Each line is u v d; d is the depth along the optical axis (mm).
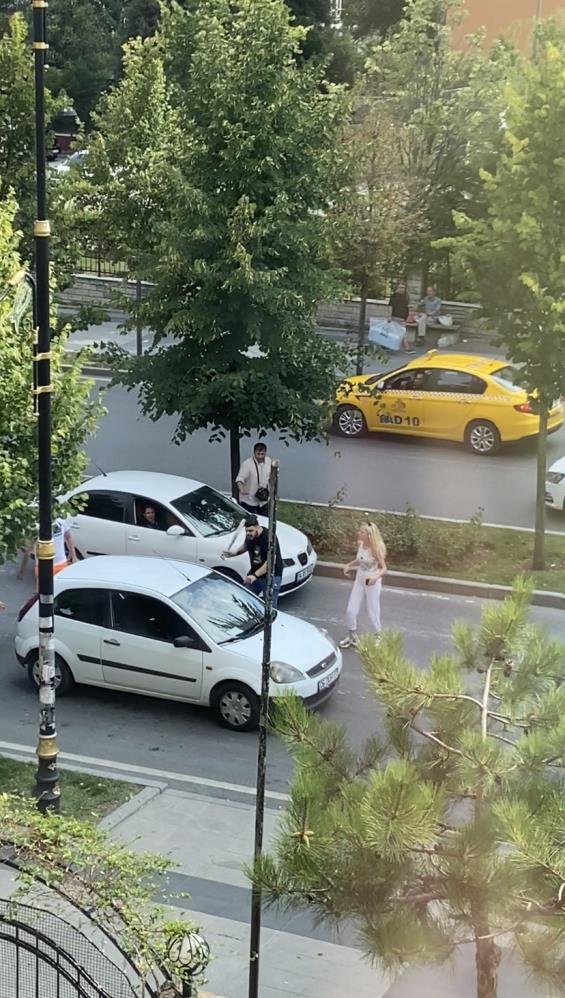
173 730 11688
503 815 4734
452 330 30047
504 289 14812
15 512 10430
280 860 5223
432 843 5031
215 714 11812
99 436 22328
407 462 21141
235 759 11047
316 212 16844
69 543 14641
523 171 14109
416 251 27547
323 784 5367
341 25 44875
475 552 16594
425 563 16344
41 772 9305
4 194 16469
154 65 20359
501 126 25438
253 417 16203
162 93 20188
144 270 16234
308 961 7656
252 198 15336
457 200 27094
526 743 5199
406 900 5070
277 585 14016
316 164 15539
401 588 15789
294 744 5676
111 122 20375
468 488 19641
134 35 49969
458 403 21578
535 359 14852
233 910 8320
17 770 10555
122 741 11406
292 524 17109
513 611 5887
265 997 7258
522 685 5738
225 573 14898
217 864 9000
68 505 11406
